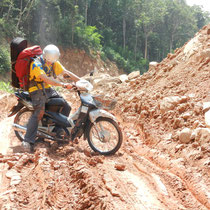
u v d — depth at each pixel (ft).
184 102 18.72
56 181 11.21
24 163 13.46
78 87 15.76
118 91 30.48
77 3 248.52
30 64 15.02
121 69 231.09
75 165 12.66
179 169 12.63
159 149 15.46
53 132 16.39
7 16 168.55
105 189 10.65
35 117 15.62
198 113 16.71
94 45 212.02
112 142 15.92
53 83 14.93
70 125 16.22
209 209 9.73
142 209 9.52
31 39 182.60
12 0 179.01
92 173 11.66
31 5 181.78
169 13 332.80
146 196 10.66
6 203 9.59
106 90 34.37
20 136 17.29
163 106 18.89
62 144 17.04
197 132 14.49
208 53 22.97
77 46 193.47
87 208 9.46
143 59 280.10
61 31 191.52
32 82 15.34
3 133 19.35
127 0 283.38
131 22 294.46
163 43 329.72
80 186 10.77
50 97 16.22
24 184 11.21
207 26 27.40
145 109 21.09
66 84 15.14
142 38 308.81
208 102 16.89
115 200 9.82
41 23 188.55
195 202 10.27
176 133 16.11
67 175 11.87
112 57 229.25
